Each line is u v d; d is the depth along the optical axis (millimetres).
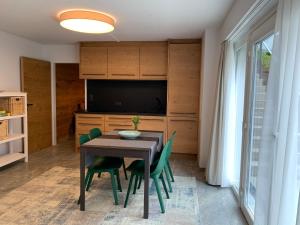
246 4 2314
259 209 1805
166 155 2918
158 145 3191
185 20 3652
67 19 3100
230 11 3125
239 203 2977
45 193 3252
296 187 1416
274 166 1559
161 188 3480
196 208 2910
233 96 3498
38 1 2912
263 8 2178
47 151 5496
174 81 5035
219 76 3480
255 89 2660
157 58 5207
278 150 1498
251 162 2727
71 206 2906
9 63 4680
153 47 5203
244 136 2805
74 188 3426
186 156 5164
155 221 2609
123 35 4688
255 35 2525
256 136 2697
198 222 2605
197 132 5066
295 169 1400
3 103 4211
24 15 3477
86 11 3088
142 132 3629
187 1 2863
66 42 5504
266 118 1737
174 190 3428
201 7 3068
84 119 5387
